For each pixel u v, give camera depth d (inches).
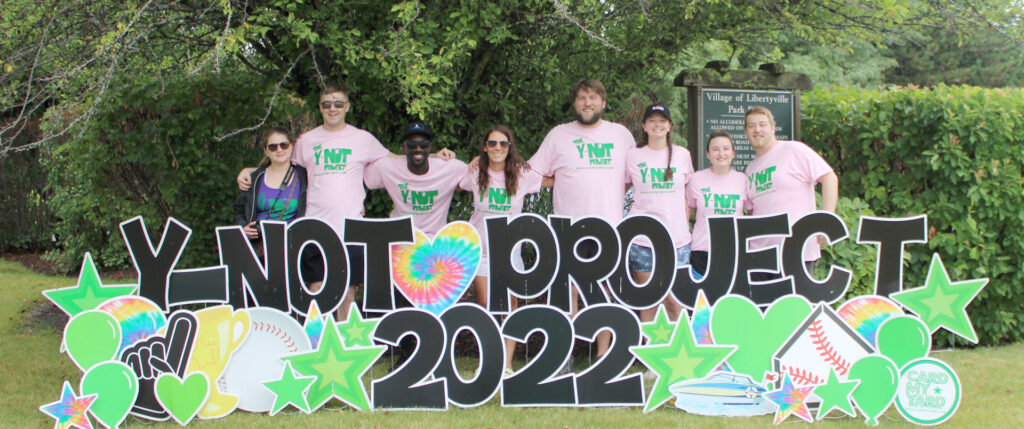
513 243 161.9
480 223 181.8
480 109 226.2
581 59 231.5
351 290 185.5
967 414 158.6
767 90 237.5
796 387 154.3
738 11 222.2
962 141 221.5
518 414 154.9
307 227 159.8
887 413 160.6
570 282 162.4
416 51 186.5
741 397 157.6
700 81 231.5
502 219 161.9
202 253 230.7
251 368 156.5
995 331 231.6
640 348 158.6
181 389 151.7
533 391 160.2
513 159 177.6
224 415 154.3
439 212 189.3
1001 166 221.5
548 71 221.5
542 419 151.0
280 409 154.5
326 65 209.6
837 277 159.9
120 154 226.2
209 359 154.8
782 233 160.6
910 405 153.4
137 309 153.3
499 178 179.6
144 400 151.6
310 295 159.6
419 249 161.6
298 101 226.5
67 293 150.2
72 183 369.7
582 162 179.9
